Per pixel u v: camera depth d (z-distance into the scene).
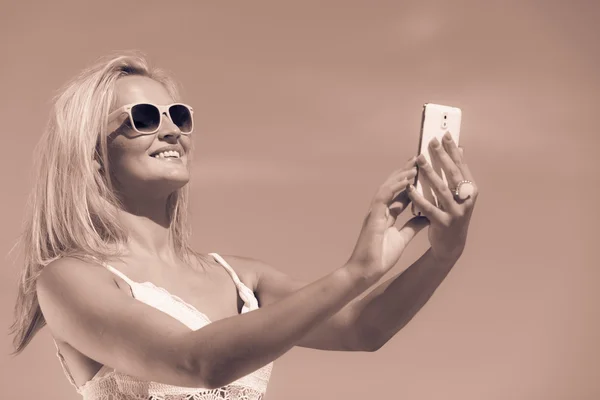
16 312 3.79
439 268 3.56
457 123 3.38
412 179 3.25
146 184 3.72
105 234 3.71
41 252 3.71
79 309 3.24
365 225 2.97
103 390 3.48
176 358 2.88
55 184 3.71
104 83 3.79
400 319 3.73
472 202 3.32
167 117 3.76
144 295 3.53
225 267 4.05
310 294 2.84
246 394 3.62
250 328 2.80
